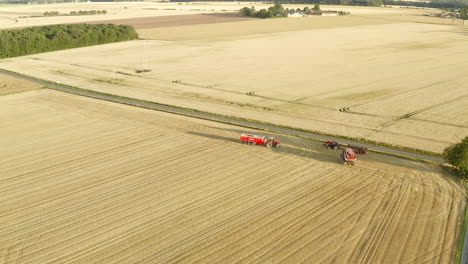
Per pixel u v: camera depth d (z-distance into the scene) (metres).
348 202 36.41
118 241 31.27
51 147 51.28
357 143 50.81
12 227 33.53
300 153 48.09
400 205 35.69
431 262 28.08
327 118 61.41
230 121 60.84
